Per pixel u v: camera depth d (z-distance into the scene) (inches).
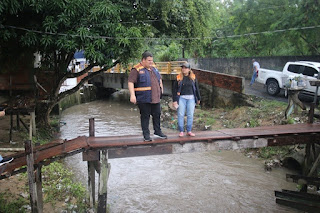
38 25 368.5
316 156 326.3
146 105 217.8
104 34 363.3
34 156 205.6
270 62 756.6
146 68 211.5
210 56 1061.1
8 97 501.7
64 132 541.0
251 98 543.8
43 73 502.3
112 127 584.7
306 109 434.9
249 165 371.2
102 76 957.2
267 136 262.4
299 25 623.2
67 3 345.7
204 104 633.6
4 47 446.6
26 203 245.6
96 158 222.2
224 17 978.1
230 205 276.4
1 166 193.0
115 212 264.2
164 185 319.9
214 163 381.7
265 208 271.1
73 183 310.7
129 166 375.6
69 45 341.7
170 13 437.4
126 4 402.6
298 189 300.2
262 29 749.3
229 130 281.6
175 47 1001.5
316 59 642.8
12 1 315.0
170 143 234.4
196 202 282.4
